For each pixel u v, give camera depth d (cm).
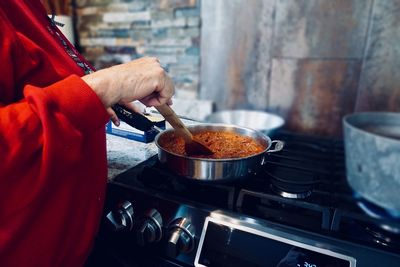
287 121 161
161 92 48
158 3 172
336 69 143
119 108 55
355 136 85
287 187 59
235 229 50
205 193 60
